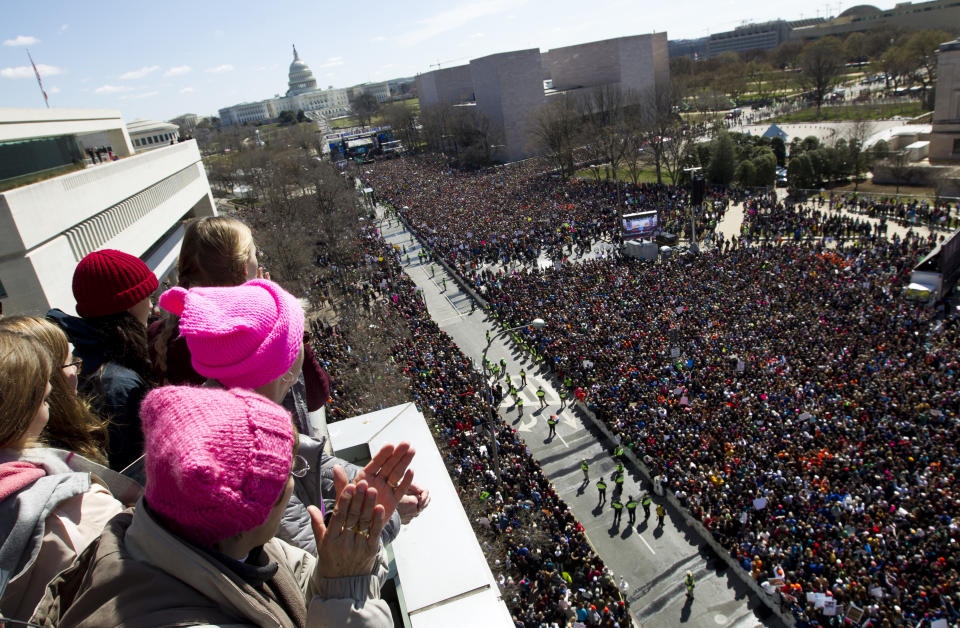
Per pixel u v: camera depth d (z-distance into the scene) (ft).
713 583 73.46
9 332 8.94
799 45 615.98
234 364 7.79
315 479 10.43
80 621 5.25
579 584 73.41
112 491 10.13
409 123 509.76
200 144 632.38
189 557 5.35
